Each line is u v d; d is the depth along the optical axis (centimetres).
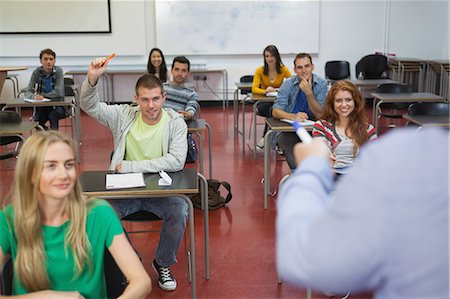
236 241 329
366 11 831
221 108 843
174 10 803
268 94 538
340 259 68
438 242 67
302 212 75
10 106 507
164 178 243
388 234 67
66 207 153
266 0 809
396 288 70
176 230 258
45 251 150
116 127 274
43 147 146
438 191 67
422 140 70
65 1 786
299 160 90
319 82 404
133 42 808
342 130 294
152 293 265
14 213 149
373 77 786
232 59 832
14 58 798
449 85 760
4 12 780
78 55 805
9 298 142
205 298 260
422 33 845
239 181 455
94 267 155
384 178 68
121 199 258
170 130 269
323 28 831
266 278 280
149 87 261
